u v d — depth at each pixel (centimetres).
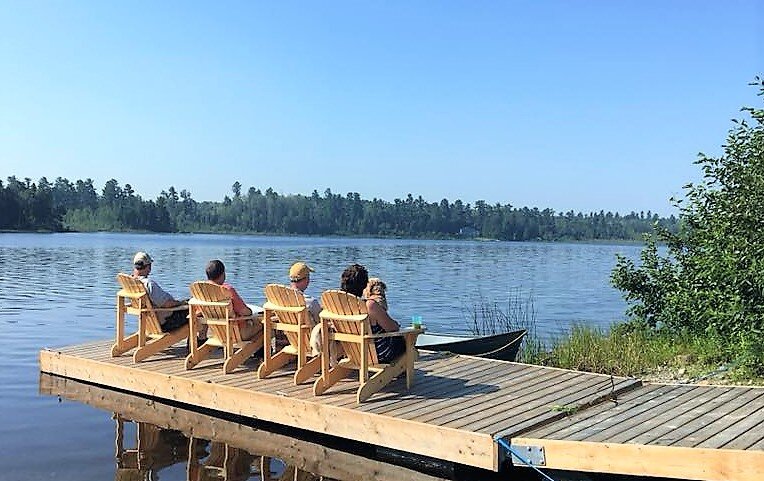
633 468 580
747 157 1102
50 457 704
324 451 729
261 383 825
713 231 1098
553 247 10950
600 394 757
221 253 5931
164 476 659
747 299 984
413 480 654
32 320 1722
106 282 2838
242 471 672
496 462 613
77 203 14738
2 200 10012
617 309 2362
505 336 1177
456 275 3944
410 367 792
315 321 842
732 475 552
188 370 902
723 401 720
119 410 869
